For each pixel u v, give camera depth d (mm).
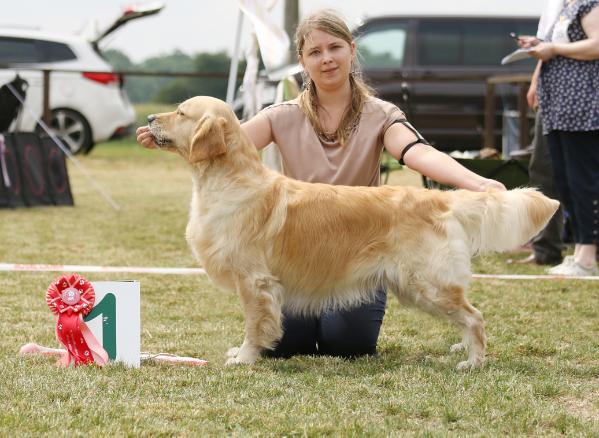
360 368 4176
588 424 3316
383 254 4094
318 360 4406
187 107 4168
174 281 6516
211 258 4137
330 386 3777
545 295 6098
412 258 4059
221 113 4117
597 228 6594
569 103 6367
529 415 3369
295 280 4164
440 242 4051
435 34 16016
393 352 4625
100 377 3781
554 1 6625
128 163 18109
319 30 4418
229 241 4074
